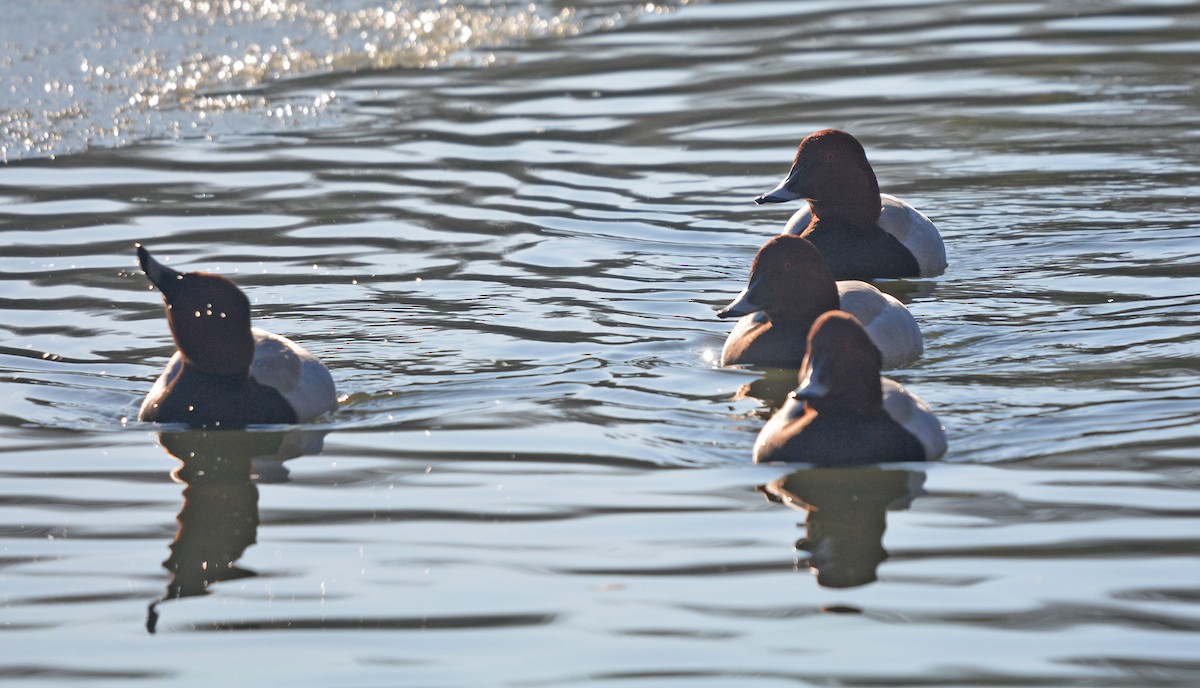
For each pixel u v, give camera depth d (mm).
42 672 7840
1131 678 7574
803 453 10477
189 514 9812
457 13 24281
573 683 7598
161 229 16172
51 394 12023
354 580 8805
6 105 20000
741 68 22031
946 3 25453
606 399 11766
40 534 9531
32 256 15375
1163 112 19672
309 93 20703
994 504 9672
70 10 23703
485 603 8484
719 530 9406
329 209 16750
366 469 10500
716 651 7910
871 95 20781
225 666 7867
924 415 10680
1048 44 22891
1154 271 14539
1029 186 17344
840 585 8633
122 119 19641
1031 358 12398
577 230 16172
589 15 24578
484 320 13586
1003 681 7570
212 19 23453
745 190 17453
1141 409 11148
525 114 20047
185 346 11492
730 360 12641
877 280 14930
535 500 9906
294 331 13336
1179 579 8562
